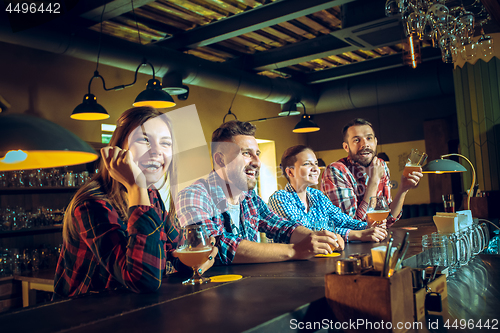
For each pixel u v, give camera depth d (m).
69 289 1.15
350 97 6.92
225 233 1.48
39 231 4.03
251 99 7.14
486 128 4.47
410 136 7.55
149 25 4.68
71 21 4.04
